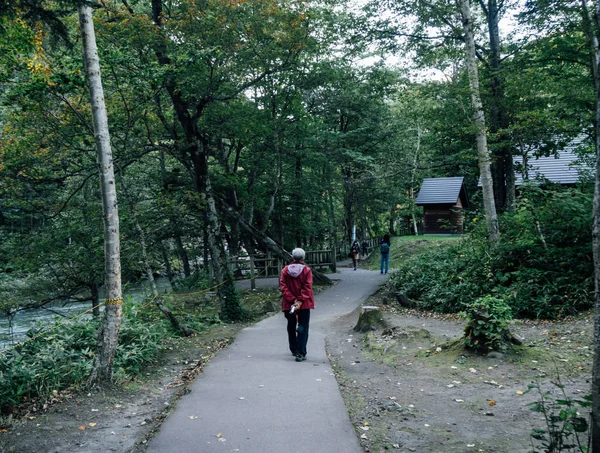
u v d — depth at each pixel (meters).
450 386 6.03
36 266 15.80
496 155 15.62
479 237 14.39
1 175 12.18
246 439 4.46
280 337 9.48
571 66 14.50
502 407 5.25
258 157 20.81
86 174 14.26
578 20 12.73
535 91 14.18
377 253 31.95
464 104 15.01
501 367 6.55
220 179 18.20
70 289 17.80
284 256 19.45
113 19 12.24
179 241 25.39
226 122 14.88
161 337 9.11
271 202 23.22
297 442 4.38
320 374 6.65
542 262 11.57
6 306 15.95
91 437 4.70
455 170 28.73
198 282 21.64
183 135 14.80
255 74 15.26
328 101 26.33
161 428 4.75
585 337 7.80
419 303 13.25
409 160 32.66
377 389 6.09
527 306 10.50
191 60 10.77
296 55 14.26
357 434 4.62
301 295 7.49
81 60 8.54
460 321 10.72
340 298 15.24
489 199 14.07
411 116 16.31
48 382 5.95
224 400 5.57
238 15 12.50
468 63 14.51
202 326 11.12
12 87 9.73
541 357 6.80
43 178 12.72
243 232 23.14
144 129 13.52
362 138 28.36
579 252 11.07
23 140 11.23
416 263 15.91
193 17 11.77
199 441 4.43
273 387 6.05
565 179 22.34
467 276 12.91
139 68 10.17
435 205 35.47
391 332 8.98
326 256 23.22
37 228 16.50
